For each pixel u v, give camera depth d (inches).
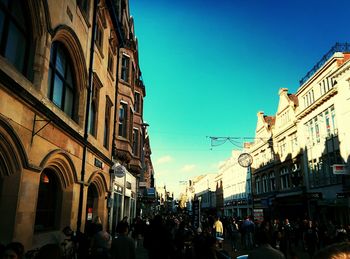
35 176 317.1
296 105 1289.4
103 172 632.4
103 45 622.8
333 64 968.3
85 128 489.7
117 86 767.7
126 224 245.4
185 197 4584.2
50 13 354.0
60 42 407.8
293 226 783.7
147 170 1994.3
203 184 3516.2
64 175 411.2
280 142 1433.3
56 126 369.4
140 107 1082.1
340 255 52.0
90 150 523.5
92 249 252.5
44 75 341.1
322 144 1039.6
